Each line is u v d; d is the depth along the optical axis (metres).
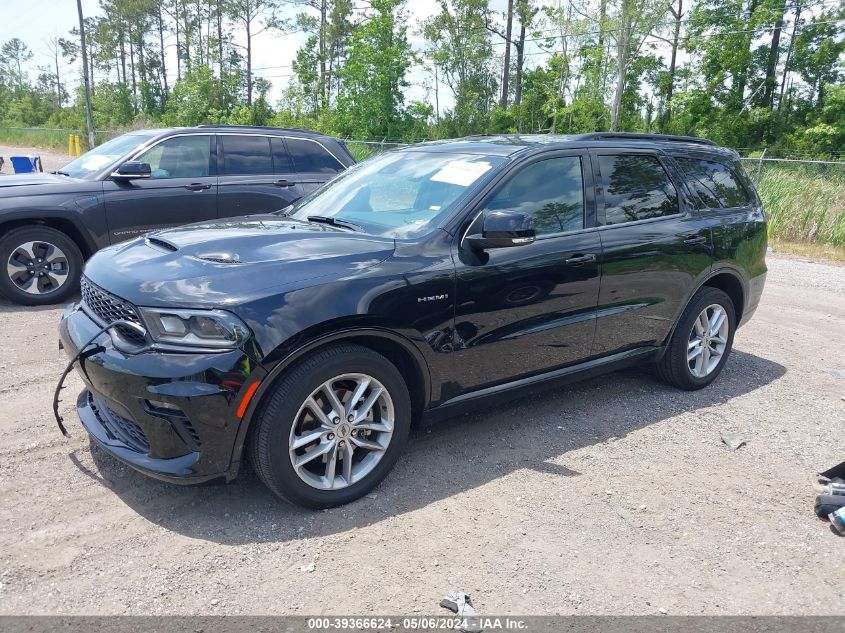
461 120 47.56
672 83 43.41
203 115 41.72
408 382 3.73
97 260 3.69
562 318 4.16
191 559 2.94
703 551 3.14
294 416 3.12
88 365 3.18
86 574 2.81
